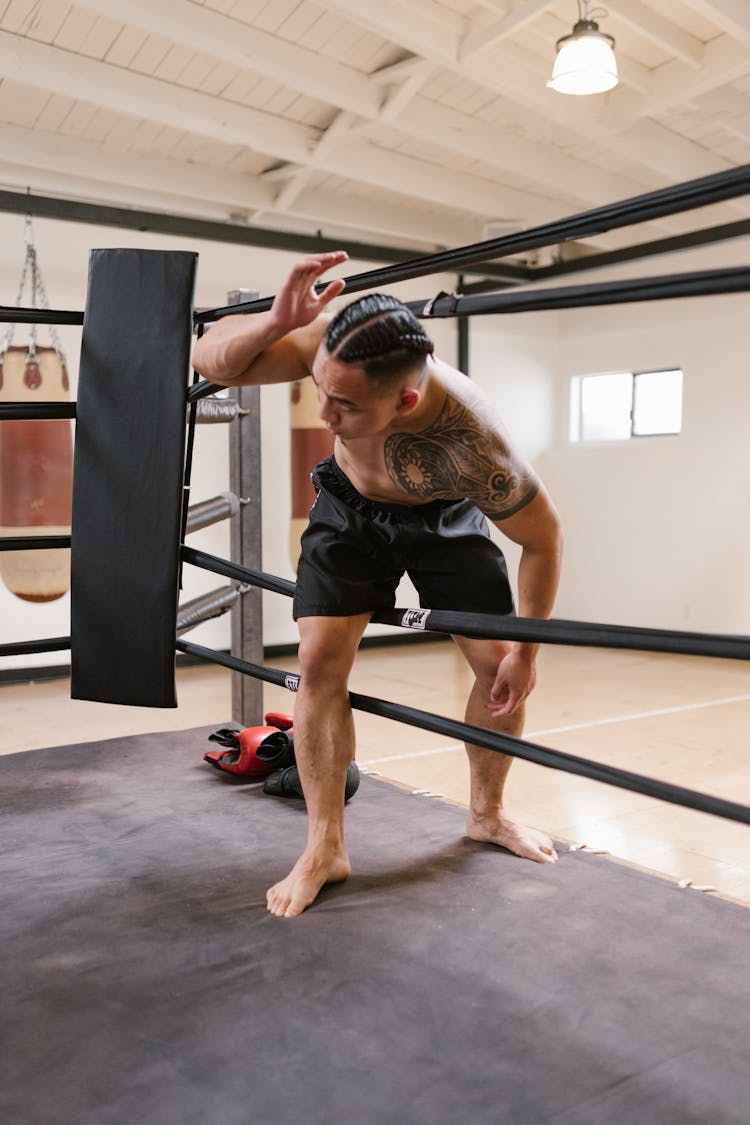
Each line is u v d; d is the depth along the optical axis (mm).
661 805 3244
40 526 5074
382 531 1867
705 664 6664
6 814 2461
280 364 1704
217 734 3037
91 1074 1325
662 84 4547
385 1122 1218
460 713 4918
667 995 1549
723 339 6941
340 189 6316
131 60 4391
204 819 2432
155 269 2279
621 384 7855
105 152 5406
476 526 1979
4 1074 1326
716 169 5672
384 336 1333
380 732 4379
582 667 6547
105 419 2332
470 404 1574
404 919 1831
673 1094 1282
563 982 1590
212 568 2250
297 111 5039
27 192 5641
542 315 8148
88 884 2002
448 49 4066
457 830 2359
